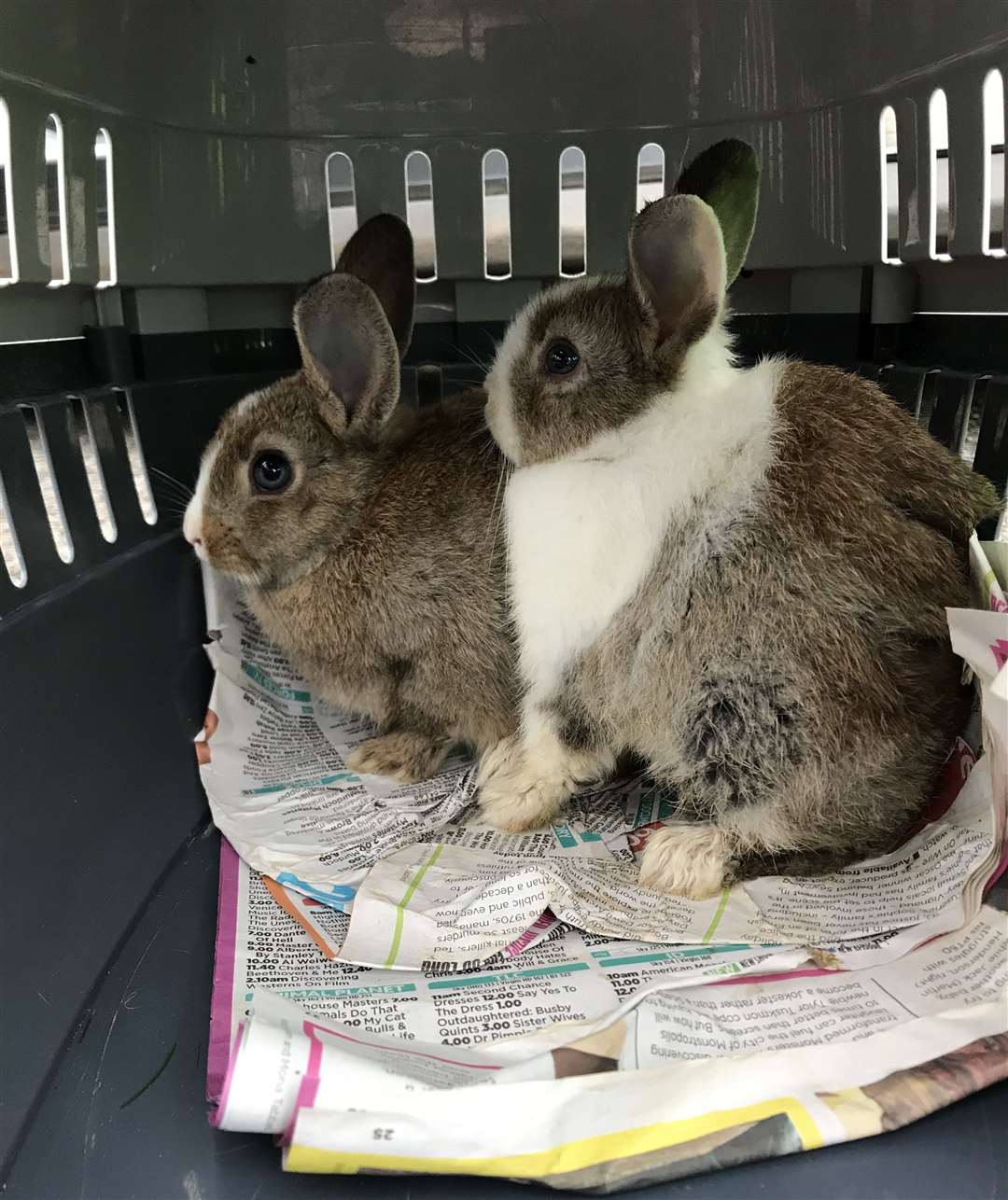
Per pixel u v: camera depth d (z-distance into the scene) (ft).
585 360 1.03
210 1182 0.71
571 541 1.03
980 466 1.23
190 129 1.43
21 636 0.99
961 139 1.25
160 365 1.45
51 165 1.21
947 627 0.94
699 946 0.92
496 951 0.92
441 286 1.66
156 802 1.13
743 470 0.97
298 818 1.14
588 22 1.48
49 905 0.90
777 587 0.94
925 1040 0.77
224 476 1.13
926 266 1.41
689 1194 0.68
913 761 0.95
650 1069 0.74
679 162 1.51
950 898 0.92
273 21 1.44
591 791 1.22
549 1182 0.67
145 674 1.21
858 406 1.00
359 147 1.53
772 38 1.44
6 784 0.90
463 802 1.18
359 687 1.25
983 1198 0.68
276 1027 0.72
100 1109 0.77
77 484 1.18
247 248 1.51
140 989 0.90
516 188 1.55
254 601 1.25
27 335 1.24
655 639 1.00
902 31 1.32
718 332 1.06
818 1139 0.70
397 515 1.17
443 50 1.49
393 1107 0.68
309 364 1.12
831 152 1.45
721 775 0.99
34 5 1.15
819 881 0.99
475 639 1.17
